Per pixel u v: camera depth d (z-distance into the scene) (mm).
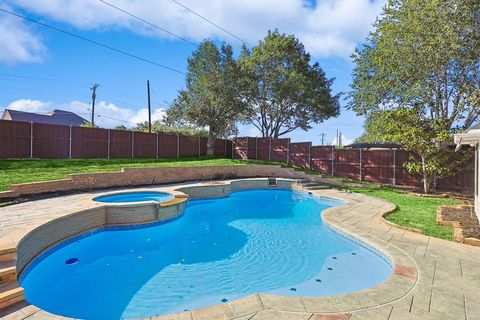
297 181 16281
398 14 14492
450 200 11750
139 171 12797
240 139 24609
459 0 11961
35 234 5555
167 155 21109
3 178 10086
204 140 24031
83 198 9164
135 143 19188
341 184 16719
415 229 7184
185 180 14750
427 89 14227
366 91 16719
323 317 3381
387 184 17016
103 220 8023
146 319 3314
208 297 4727
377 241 6387
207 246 7227
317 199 13625
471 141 8359
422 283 4312
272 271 5727
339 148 19453
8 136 13633
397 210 9688
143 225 8469
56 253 6266
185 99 22578
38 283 5184
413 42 13609
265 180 16453
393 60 14508
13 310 3537
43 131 14906
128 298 4680
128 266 5961
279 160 22500
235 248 7066
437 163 13102
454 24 12258
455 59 13211
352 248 6957
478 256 5441
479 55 12609
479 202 7750
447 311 3545
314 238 7793
